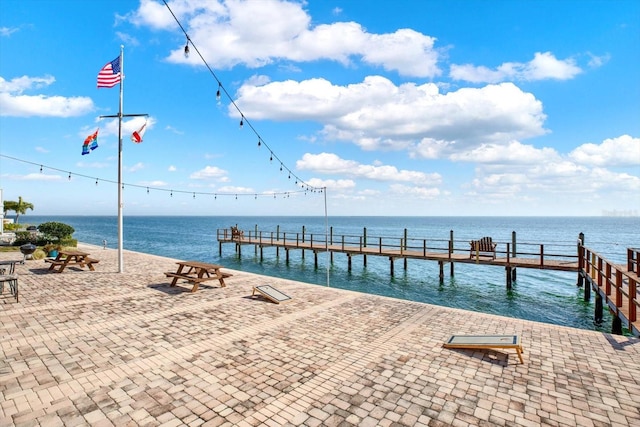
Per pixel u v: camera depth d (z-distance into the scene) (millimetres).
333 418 4305
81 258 15773
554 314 15094
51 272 14922
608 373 5637
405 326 8078
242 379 5340
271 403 4648
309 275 25719
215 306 9664
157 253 40031
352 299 10727
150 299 10352
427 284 22078
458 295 19031
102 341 6887
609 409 4543
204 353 6355
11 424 4086
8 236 28734
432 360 6137
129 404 4578
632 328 7586
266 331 7637
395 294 19406
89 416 4281
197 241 59188
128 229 107875
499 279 23859
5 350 6387
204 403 4633
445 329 7895
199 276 11961
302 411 4457
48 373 5457
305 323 8242
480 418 4324
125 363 5871
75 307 9352
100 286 12094
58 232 28922
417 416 4363
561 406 4621
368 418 4309
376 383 5250
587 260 14742
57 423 4117
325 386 5137
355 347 6734
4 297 10344
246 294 11211
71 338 7035
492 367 5855
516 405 4641
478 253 18750
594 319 13875
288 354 6355
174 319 8398
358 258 35375
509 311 15734
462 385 5203
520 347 6008
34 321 8117
